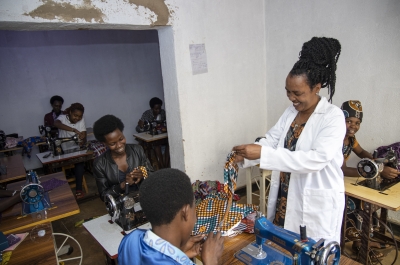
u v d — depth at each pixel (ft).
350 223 7.79
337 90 9.44
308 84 4.86
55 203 6.95
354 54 8.78
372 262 7.72
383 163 6.80
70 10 6.82
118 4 7.52
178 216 2.81
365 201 6.48
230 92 10.67
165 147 15.83
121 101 20.10
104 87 19.35
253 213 5.04
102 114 19.58
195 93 9.72
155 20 8.30
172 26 8.74
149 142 15.16
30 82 17.07
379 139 8.71
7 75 16.40
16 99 16.83
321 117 5.16
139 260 2.79
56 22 6.70
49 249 5.10
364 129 9.02
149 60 20.70
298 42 10.18
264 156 5.02
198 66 9.57
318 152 4.82
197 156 10.25
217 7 9.65
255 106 11.59
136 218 5.81
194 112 9.84
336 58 5.19
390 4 7.74
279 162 4.96
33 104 17.34
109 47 19.12
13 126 16.98
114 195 6.61
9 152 15.29
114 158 7.16
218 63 10.09
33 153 17.61
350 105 7.14
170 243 2.83
